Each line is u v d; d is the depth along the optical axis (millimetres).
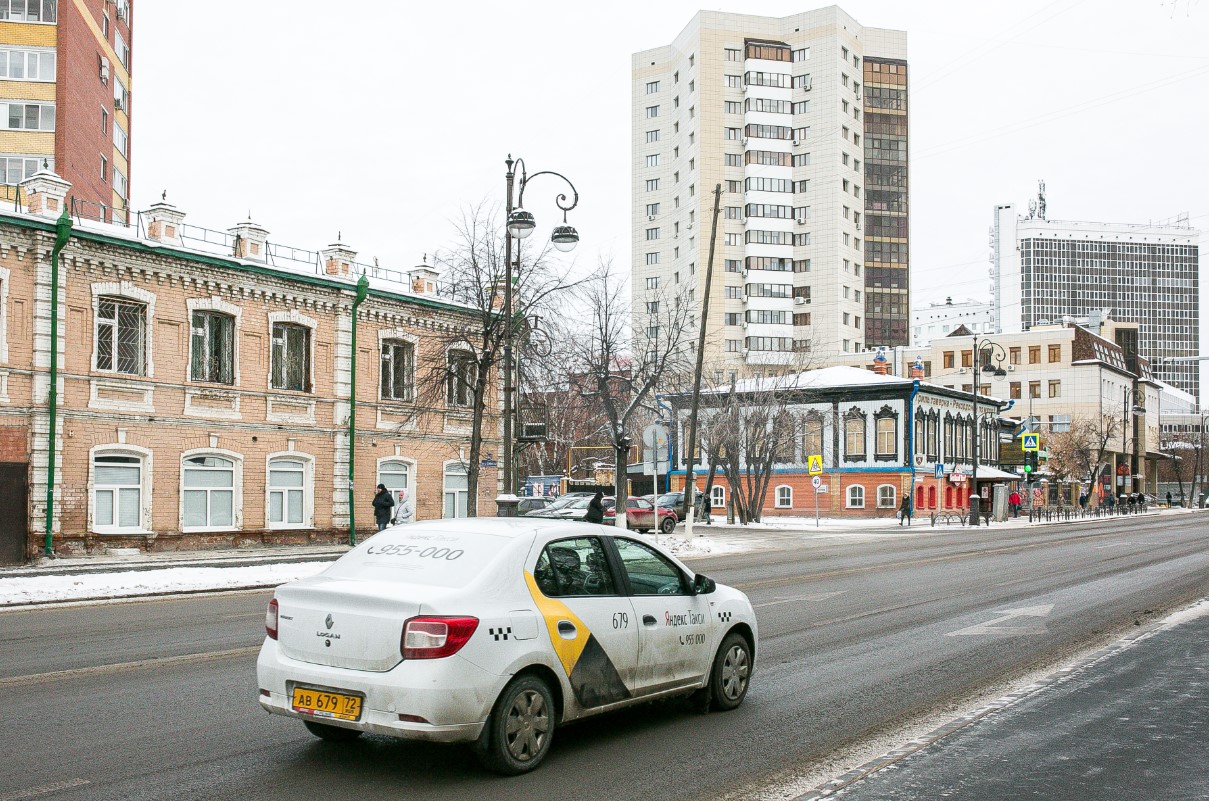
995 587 17969
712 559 27141
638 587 7523
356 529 30938
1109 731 7531
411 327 32906
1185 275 196750
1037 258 191750
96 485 24672
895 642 11766
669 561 7938
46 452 23438
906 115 101812
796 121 97312
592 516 17203
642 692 7312
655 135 103812
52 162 43906
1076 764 6641
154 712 7941
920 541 35031
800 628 12859
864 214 100188
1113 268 193875
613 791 6062
